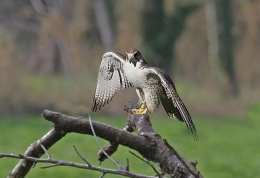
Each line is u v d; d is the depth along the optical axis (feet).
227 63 149.18
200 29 167.94
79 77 116.88
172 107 24.62
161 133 95.20
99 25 153.58
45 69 134.41
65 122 22.27
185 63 162.20
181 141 90.48
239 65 155.74
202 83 139.33
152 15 142.31
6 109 103.24
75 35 135.85
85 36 143.95
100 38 154.40
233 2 163.02
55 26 133.90
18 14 151.33
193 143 89.40
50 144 22.99
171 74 144.05
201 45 166.50
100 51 136.87
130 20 146.10
